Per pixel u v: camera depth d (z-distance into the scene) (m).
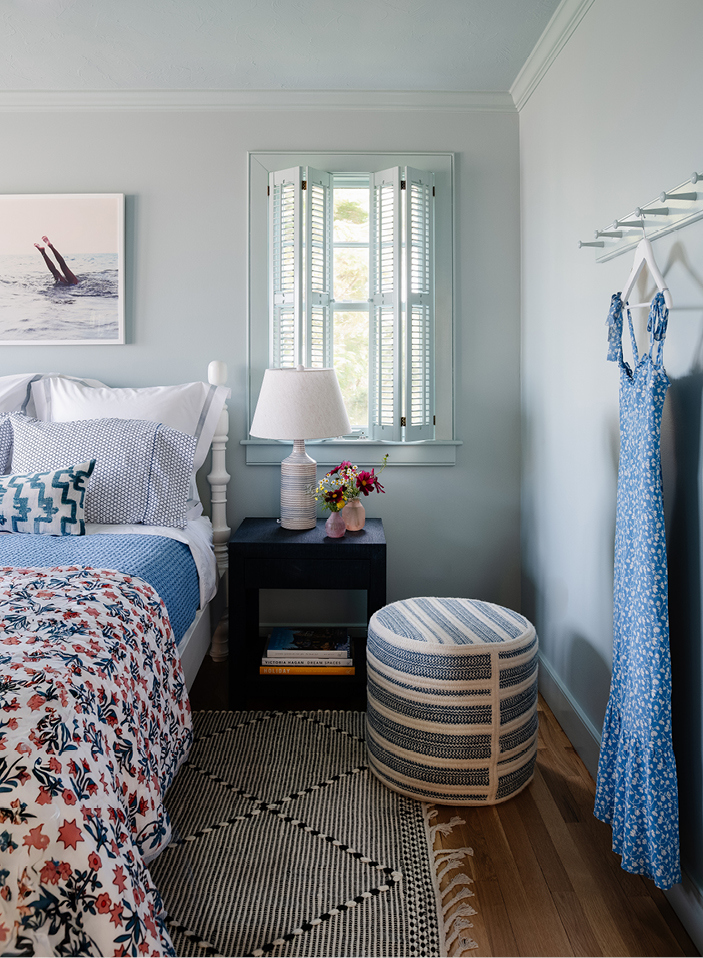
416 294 2.87
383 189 2.86
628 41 1.78
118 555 1.96
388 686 1.94
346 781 2.02
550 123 2.47
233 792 1.96
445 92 2.83
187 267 2.92
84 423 2.46
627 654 1.60
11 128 2.88
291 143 2.89
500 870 1.64
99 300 2.90
